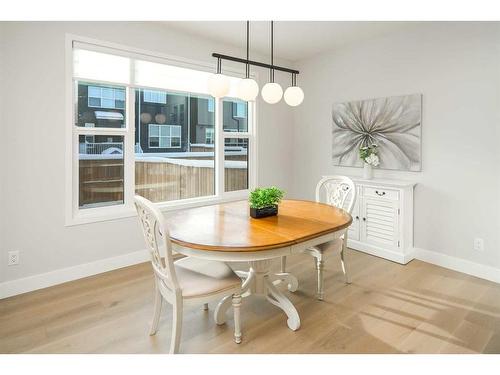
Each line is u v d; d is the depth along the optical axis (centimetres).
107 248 314
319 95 444
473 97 300
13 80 255
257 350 194
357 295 267
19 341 201
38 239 274
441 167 326
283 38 377
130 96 327
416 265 332
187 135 381
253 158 441
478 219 303
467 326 220
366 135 388
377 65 375
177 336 179
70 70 282
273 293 237
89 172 309
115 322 224
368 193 362
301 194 480
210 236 190
